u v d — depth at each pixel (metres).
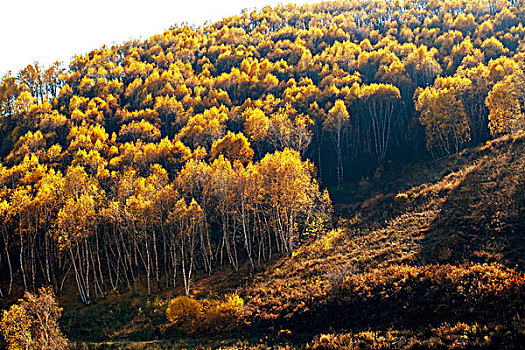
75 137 78.38
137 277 45.97
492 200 34.34
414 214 41.38
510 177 37.91
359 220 47.78
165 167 67.44
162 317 34.00
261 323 27.81
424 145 71.00
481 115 71.88
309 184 48.44
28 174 60.59
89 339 31.92
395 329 21.47
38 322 24.81
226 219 47.31
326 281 30.69
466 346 17.44
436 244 30.38
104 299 41.19
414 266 27.95
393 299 24.20
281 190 43.62
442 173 52.81
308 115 72.00
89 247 49.25
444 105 62.62
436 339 18.75
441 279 23.84
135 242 44.50
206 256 44.56
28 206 45.69
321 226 48.22
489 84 69.06
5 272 49.03
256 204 46.00
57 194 49.12
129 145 67.44
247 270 41.94
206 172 46.81
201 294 37.56
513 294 19.98
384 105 78.56
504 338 17.14
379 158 70.19
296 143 67.06
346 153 75.44
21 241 45.91
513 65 68.94
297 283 33.03
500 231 28.41
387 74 86.56
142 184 48.53
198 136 72.31
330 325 24.41
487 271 23.12
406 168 63.84
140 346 28.02
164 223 46.19
